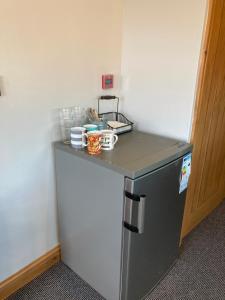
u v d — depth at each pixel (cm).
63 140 157
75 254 166
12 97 131
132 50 176
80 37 154
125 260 132
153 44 164
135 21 169
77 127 148
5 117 131
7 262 152
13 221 149
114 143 147
